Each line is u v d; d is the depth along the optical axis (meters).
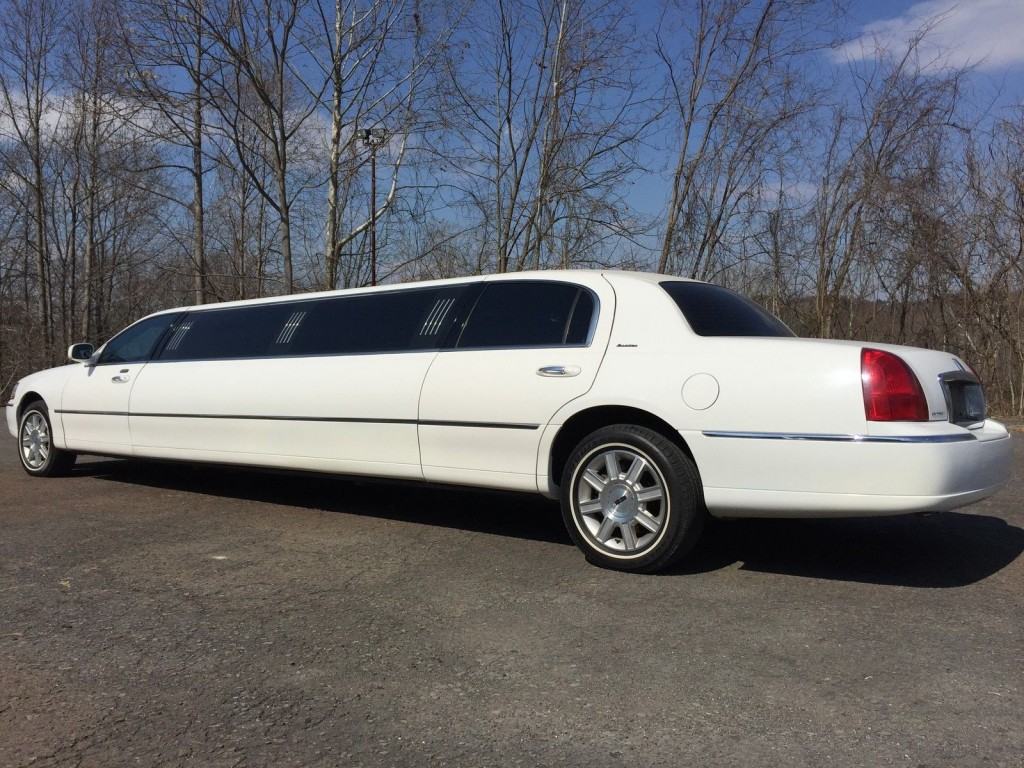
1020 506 6.23
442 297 5.40
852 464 3.88
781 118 15.67
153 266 23.84
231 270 19.27
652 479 4.35
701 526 4.33
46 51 25.97
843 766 2.46
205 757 2.54
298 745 2.61
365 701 2.92
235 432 6.09
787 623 3.67
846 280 16.45
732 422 4.11
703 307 4.73
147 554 4.85
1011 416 14.28
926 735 2.65
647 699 2.92
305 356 5.84
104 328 28.45
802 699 2.91
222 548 4.99
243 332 6.36
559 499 4.81
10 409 8.06
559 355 4.70
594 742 2.62
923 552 4.87
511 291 5.12
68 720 2.78
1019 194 14.33
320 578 4.37
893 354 4.00
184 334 6.77
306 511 6.07
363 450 5.41
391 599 4.02
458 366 5.03
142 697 2.95
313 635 3.54
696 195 16.12
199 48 14.70
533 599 4.01
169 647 3.41
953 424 4.10
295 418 5.71
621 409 4.51
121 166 20.86
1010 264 14.46
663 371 4.35
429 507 6.21
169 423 6.50
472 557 4.78
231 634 3.56
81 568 4.55
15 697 2.95
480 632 3.57
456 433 4.98
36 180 26.66
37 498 6.59
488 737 2.66
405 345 5.37
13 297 27.48
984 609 3.85
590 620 3.71
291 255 15.98
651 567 4.36
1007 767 2.45
